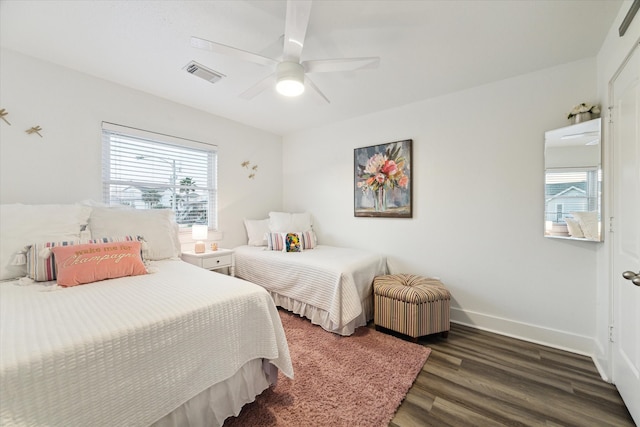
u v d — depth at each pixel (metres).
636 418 1.33
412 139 2.88
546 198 2.14
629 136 1.44
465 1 1.45
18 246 1.61
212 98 2.76
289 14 1.26
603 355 1.80
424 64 2.10
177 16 1.58
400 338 2.26
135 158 2.62
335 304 2.26
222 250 2.91
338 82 2.41
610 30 1.67
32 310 1.13
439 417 1.40
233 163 3.45
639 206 1.30
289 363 1.48
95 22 1.64
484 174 2.46
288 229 3.49
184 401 1.11
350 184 3.41
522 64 2.11
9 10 1.53
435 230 2.74
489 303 2.45
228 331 1.29
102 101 2.35
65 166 2.17
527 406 1.48
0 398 0.73
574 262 2.08
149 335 1.03
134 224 2.14
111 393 0.93
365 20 1.59
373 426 1.32
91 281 1.54
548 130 2.16
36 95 2.03
